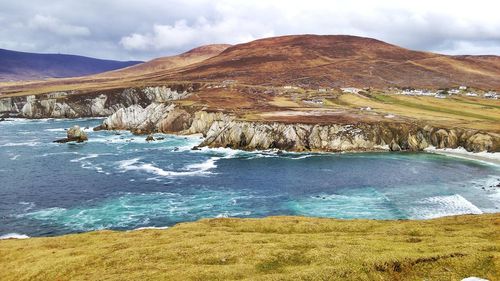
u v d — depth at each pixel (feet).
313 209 282.36
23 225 254.27
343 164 423.23
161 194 319.06
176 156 465.47
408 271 132.05
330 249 149.79
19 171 394.32
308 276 125.80
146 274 133.59
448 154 475.31
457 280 125.59
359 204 292.20
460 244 151.12
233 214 273.33
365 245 154.51
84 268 147.02
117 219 263.90
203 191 327.26
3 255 177.88
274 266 138.92
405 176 372.79
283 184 347.56
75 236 199.31
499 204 288.30
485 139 474.49
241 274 131.75
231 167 410.11
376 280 127.65
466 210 275.18
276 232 198.29
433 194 315.17
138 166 415.64
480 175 375.45
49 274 146.00
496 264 132.57
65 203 297.53
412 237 171.12
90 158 455.63
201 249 156.04
